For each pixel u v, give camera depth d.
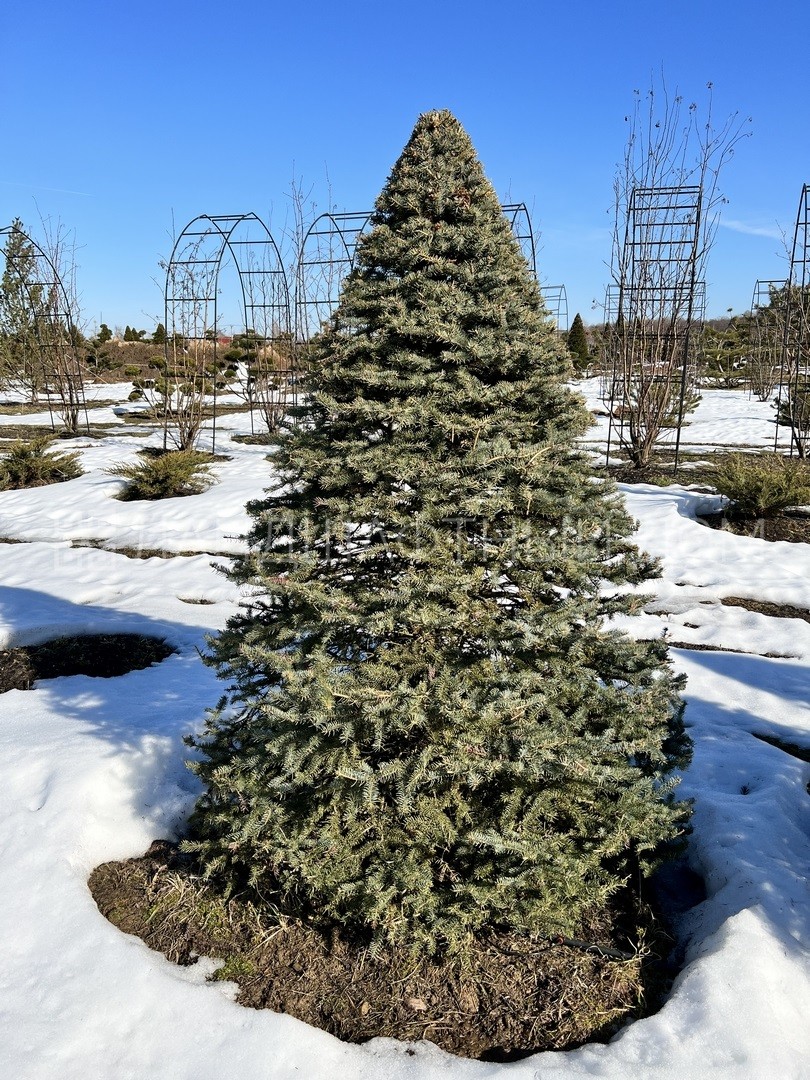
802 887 2.77
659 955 2.60
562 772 2.43
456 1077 2.07
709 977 2.32
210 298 13.79
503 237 2.76
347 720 2.41
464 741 2.34
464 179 2.77
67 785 3.36
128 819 3.31
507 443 2.47
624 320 12.03
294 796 2.69
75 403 17.19
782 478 8.69
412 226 2.66
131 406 22.70
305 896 2.72
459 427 2.49
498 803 2.55
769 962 2.37
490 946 2.57
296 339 15.01
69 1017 2.30
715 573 6.91
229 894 2.83
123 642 5.41
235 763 2.76
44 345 18.61
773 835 3.11
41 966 2.50
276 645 2.72
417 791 2.49
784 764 3.75
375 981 2.46
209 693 4.49
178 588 6.72
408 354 2.57
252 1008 2.37
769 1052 2.08
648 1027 2.21
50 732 3.93
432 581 2.41
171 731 3.86
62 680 4.79
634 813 2.65
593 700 2.66
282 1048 2.17
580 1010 2.36
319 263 15.30
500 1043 2.26
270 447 14.38
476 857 2.54
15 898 2.80
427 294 2.62
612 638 2.67
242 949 2.62
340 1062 2.16
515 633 2.43
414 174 2.76
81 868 3.03
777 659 5.31
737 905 2.69
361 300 2.68
